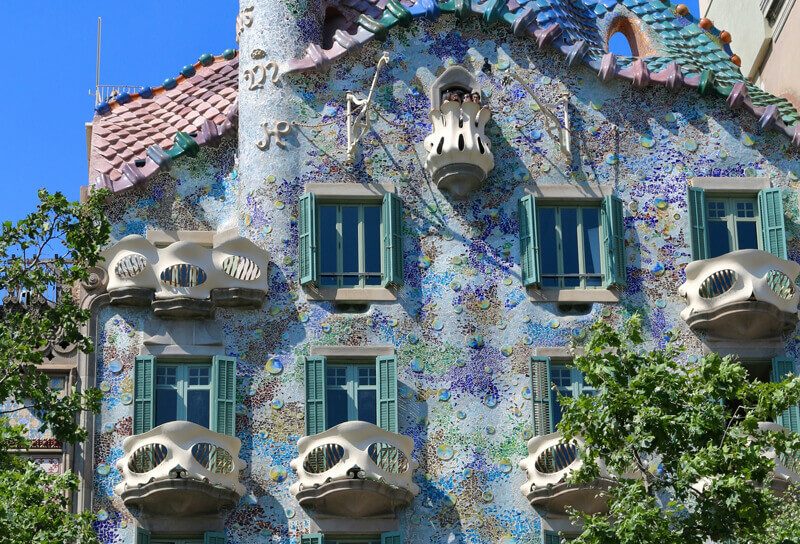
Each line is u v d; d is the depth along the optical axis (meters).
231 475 43.25
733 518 37.66
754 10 53.59
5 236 40.22
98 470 43.62
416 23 47.94
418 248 46.00
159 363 44.72
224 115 48.50
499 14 47.84
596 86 47.75
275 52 47.53
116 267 45.03
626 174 47.00
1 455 39.16
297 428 44.19
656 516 37.47
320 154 46.75
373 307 45.41
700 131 47.50
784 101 49.25
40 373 42.03
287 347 44.94
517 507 43.78
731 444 38.03
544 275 46.03
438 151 46.19
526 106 47.41
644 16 50.97
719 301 45.28
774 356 45.53
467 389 44.75
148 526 43.09
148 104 49.69
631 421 38.72
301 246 45.72
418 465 44.03
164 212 46.81
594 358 39.22
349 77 47.44
